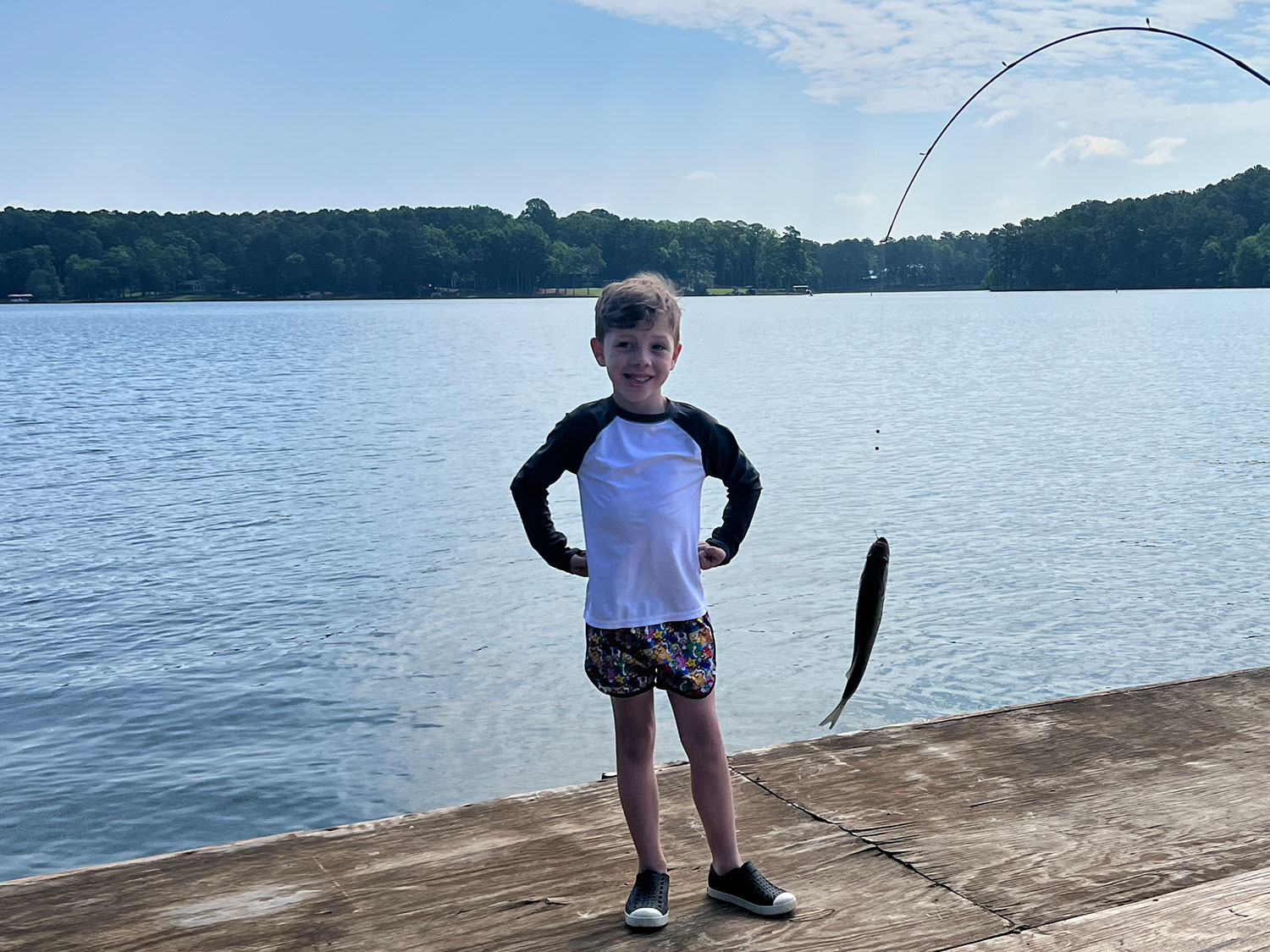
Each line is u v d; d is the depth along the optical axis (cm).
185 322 13875
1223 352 5531
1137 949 252
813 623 1077
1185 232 17638
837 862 300
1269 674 455
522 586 1263
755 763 368
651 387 263
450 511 1761
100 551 1516
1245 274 16962
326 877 293
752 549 1402
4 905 278
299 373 5272
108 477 2211
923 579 1255
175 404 3806
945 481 1970
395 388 4425
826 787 349
